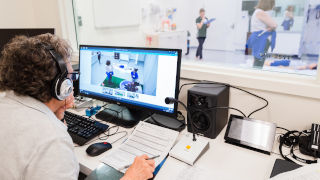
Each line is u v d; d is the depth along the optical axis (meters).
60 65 0.66
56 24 1.86
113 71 1.21
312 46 2.19
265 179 0.78
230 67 1.28
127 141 1.00
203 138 1.02
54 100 0.73
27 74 0.62
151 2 3.18
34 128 0.61
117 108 1.36
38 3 1.93
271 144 0.92
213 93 1.00
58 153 0.61
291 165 0.81
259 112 1.15
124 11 2.68
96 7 2.20
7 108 0.64
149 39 3.18
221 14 3.02
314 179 0.66
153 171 0.79
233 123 1.03
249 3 2.77
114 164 0.86
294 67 1.27
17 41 0.66
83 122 1.17
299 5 2.42
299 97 1.03
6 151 0.59
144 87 1.13
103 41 2.39
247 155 0.92
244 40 2.83
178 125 1.14
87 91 1.34
